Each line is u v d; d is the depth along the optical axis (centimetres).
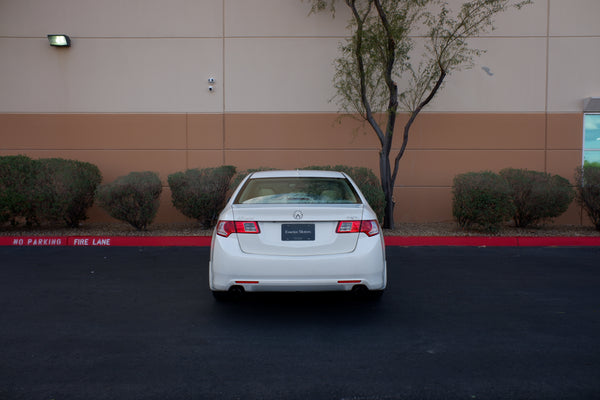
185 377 328
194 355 366
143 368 342
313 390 309
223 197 956
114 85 1090
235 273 431
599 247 833
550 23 1077
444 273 640
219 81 1095
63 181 897
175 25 1091
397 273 640
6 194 870
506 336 406
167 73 1094
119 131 1093
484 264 695
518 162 1089
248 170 981
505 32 1079
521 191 959
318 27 1088
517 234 911
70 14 1084
